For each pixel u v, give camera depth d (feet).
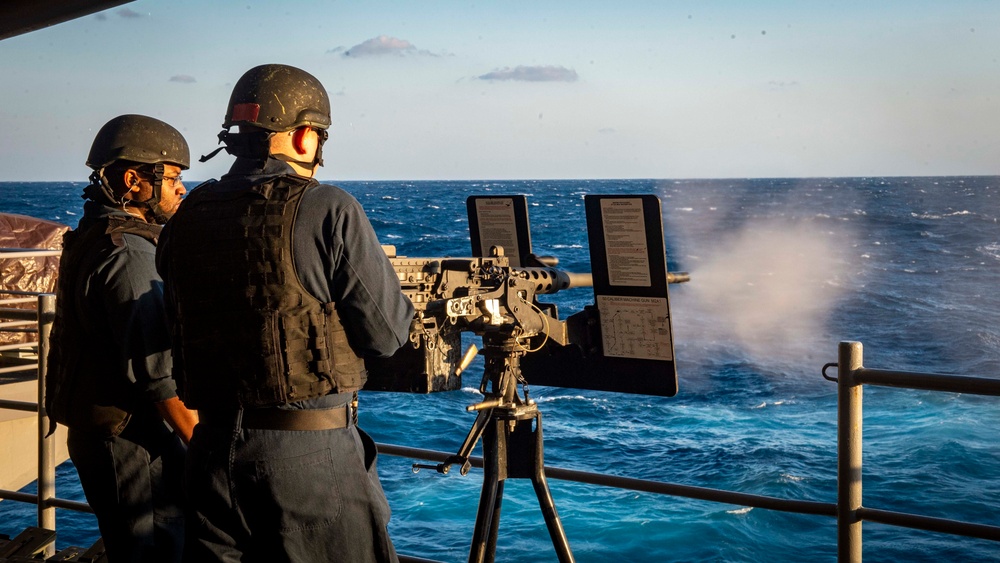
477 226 10.77
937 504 47.91
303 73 7.79
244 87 7.56
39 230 34.83
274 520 7.14
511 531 42.09
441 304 7.85
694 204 370.53
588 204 9.36
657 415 67.46
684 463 56.29
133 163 9.32
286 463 7.09
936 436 58.95
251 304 7.02
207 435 7.33
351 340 7.32
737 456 57.11
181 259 7.36
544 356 10.02
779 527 43.80
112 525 9.41
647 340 9.29
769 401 73.36
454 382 8.32
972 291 141.90
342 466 7.34
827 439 61.26
